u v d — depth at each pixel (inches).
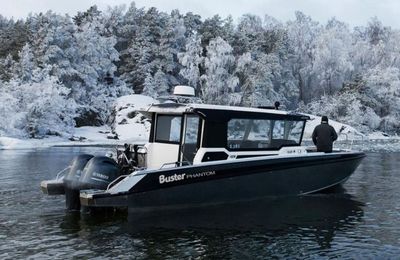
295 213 379.9
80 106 1835.6
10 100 1497.3
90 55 2030.0
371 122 2347.4
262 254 271.1
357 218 363.6
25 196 450.9
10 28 2497.5
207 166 384.8
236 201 411.2
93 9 2493.8
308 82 2773.1
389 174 653.9
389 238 305.7
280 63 2588.6
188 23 2613.2
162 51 2316.7
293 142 462.9
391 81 2445.9
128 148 442.6
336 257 265.9
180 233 316.5
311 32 2955.2
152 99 1900.8
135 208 361.4
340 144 1443.2
